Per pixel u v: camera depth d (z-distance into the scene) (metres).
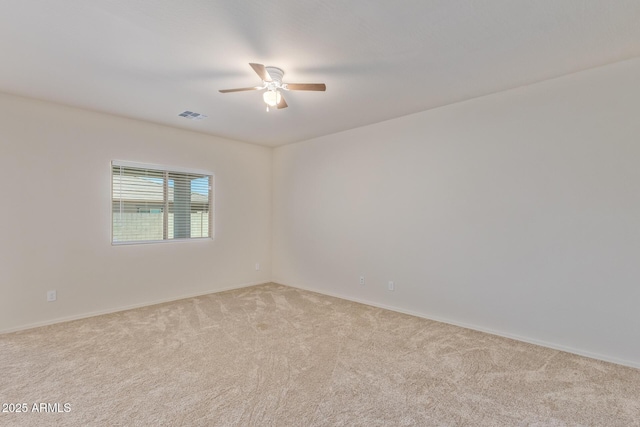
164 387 2.15
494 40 2.19
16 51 2.34
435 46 2.27
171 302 4.26
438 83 2.90
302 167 5.11
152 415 1.86
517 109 3.01
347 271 4.47
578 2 1.80
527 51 2.34
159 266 4.24
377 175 4.12
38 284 3.33
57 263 3.44
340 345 2.86
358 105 3.46
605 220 2.58
